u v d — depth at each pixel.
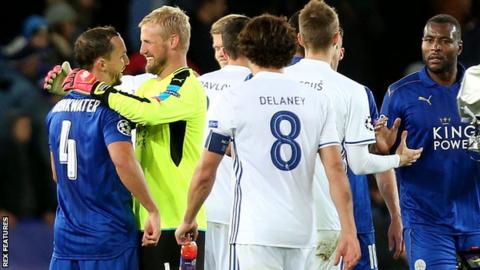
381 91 47.91
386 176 27.36
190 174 24.42
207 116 23.45
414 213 27.00
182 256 23.38
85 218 23.58
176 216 24.36
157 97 23.70
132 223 23.94
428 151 26.78
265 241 22.06
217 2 43.34
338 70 44.16
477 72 25.09
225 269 26.72
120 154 23.12
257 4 45.69
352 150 24.95
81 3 46.69
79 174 23.53
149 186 24.33
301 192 22.34
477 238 26.84
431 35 26.52
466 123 26.58
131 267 23.91
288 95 22.36
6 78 41.38
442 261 26.70
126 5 48.16
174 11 24.48
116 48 23.83
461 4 43.44
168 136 24.27
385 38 48.16
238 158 22.34
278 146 22.20
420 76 27.00
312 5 25.28
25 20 49.72
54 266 23.91
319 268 25.73
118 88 24.77
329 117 22.58
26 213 40.00
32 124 40.62
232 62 26.61
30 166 40.34
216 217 26.47
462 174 26.72
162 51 24.30
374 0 46.94
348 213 22.25
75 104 23.62
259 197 22.16
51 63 43.00
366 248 26.66
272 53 22.33
